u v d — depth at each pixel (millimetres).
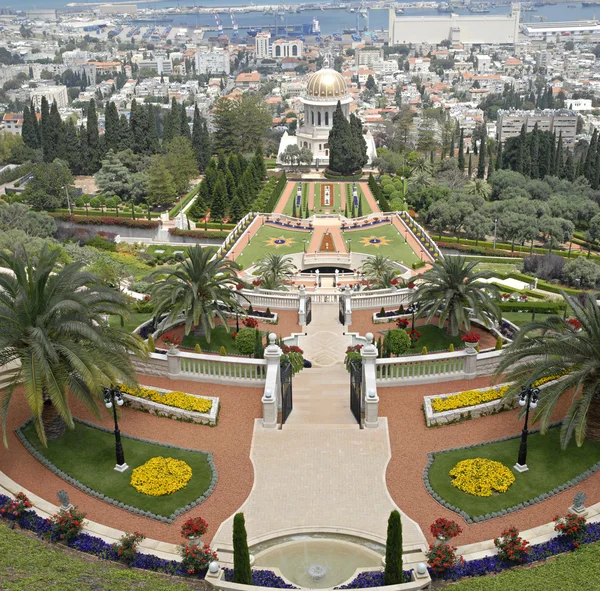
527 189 167250
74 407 55438
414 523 43125
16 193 167250
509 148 185875
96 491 45781
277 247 134500
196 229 150875
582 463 48219
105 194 164875
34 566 37594
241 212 154000
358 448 50562
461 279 69750
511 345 52094
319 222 149500
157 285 70375
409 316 77812
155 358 59656
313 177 192125
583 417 45719
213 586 37438
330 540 42500
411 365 58625
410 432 52344
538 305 87750
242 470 48406
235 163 168750
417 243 135375
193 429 53031
